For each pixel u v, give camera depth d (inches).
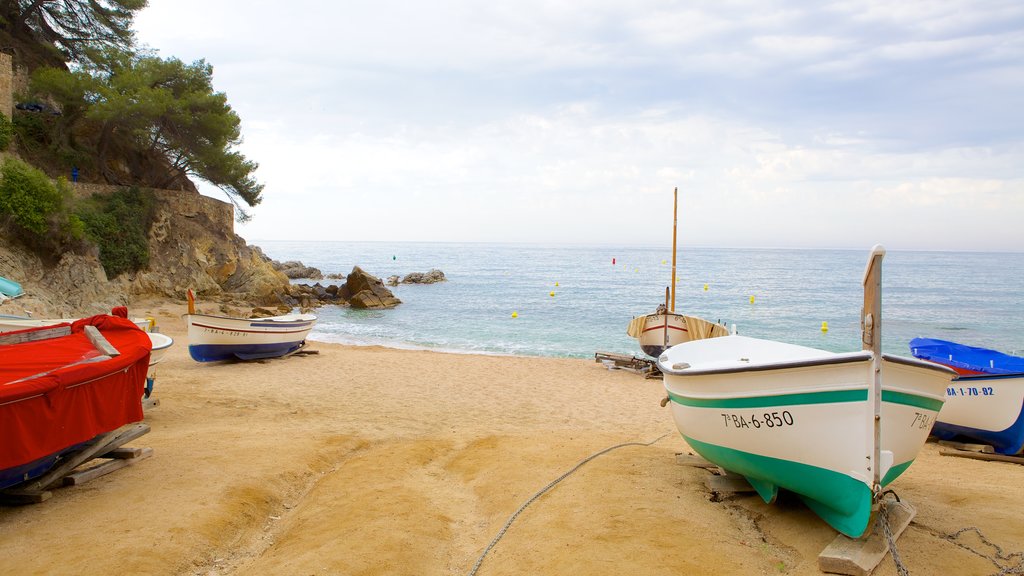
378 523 257.8
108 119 1384.1
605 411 587.5
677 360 355.3
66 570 214.4
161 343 512.7
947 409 427.2
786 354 351.9
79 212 1286.9
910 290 2733.8
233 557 246.8
